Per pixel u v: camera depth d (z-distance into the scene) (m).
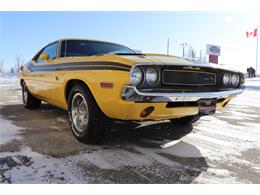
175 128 3.92
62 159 2.50
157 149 2.89
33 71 4.85
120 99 2.47
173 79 2.64
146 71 2.47
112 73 2.53
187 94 2.63
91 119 2.85
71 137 3.29
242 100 8.48
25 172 2.17
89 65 2.86
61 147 2.88
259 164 2.48
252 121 4.59
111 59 2.61
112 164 2.40
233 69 3.34
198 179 2.12
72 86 3.38
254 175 2.22
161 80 2.56
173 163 2.46
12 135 3.34
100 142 3.03
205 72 2.95
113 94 2.51
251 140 3.31
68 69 3.29
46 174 2.15
